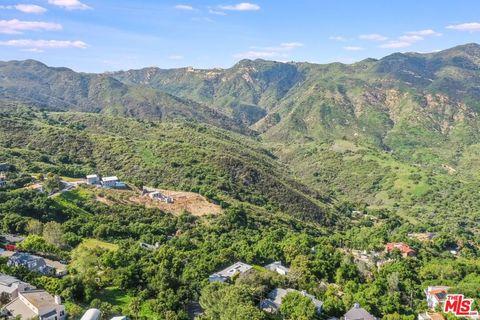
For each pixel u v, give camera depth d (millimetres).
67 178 198375
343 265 128375
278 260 134000
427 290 123062
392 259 159250
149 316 93062
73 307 89812
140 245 134625
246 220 180000
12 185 167250
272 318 96125
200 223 171125
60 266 112125
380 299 112438
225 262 124312
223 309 91375
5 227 134000
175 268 113500
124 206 171750
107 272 105438
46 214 148500
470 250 193500
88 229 143750
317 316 100625
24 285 94188
